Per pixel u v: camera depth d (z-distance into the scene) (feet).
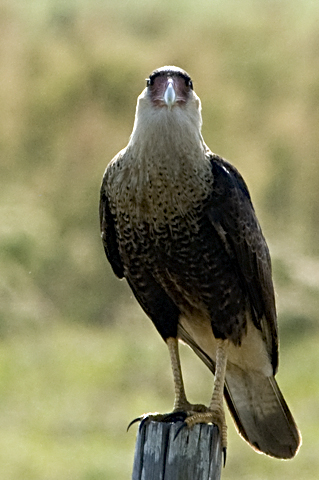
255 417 27.17
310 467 39.68
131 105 71.82
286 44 77.97
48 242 57.77
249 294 26.14
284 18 81.97
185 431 21.39
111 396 45.65
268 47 77.77
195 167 25.25
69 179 65.51
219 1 86.22
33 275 55.57
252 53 76.89
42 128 70.33
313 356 48.44
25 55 76.18
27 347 50.21
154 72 25.90
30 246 56.75
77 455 40.14
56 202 62.95
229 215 25.45
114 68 73.51
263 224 62.44
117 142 68.69
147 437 21.49
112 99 72.23
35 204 62.39
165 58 76.02
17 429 42.55
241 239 25.64
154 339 51.39
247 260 25.86
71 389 46.11
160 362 48.49
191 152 25.23
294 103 71.31
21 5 84.23
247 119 70.33
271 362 26.96
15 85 73.36
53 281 55.62
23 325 52.06
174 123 25.07
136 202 25.41
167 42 78.64
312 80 73.10
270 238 60.54
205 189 25.30
